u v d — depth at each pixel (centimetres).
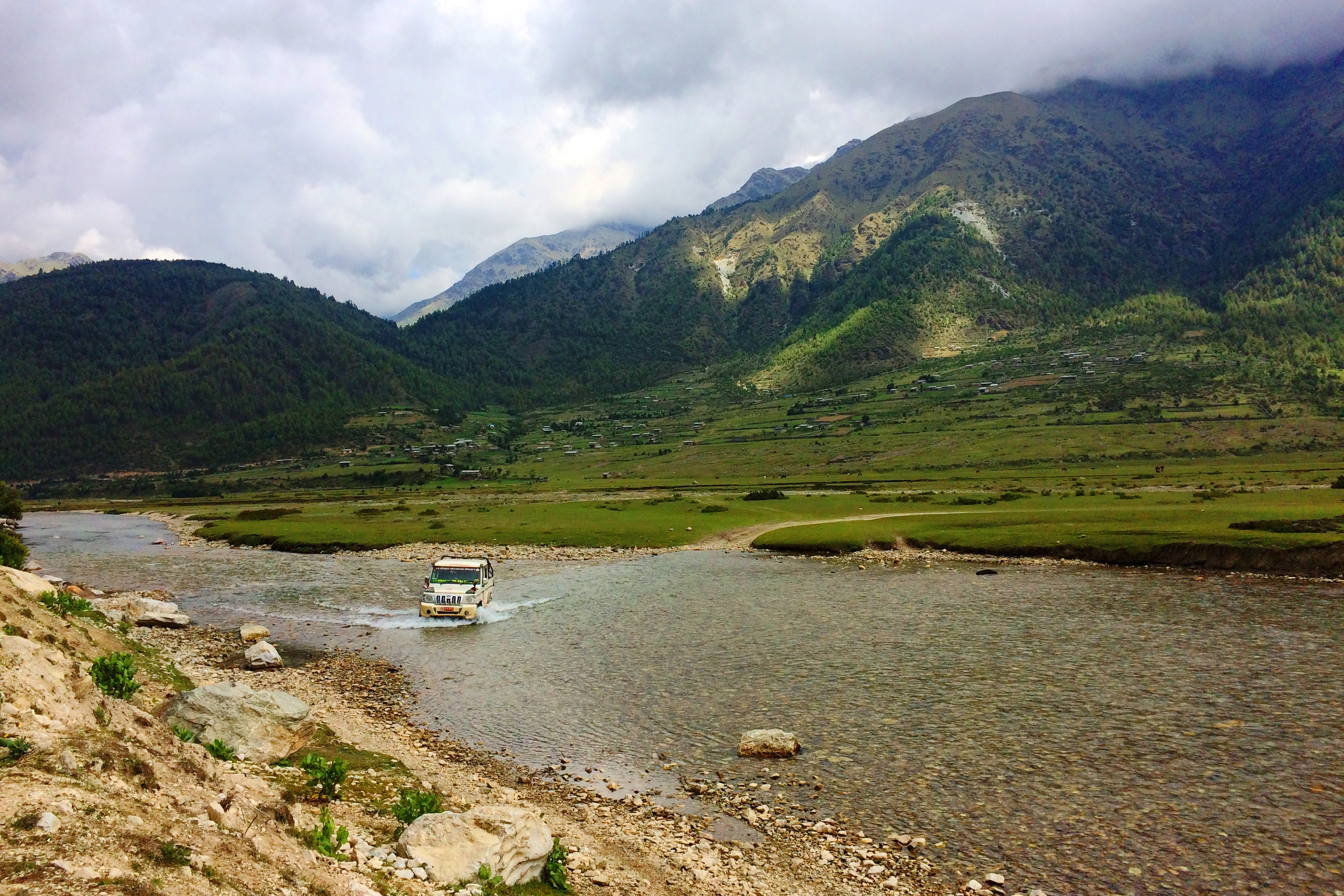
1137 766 2447
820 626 4772
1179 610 4919
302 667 4047
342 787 2020
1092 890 1766
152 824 1194
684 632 4691
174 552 10062
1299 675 3381
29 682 1658
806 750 2697
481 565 5741
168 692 2866
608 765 2616
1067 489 14425
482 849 1496
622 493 18850
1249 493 11750
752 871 1844
